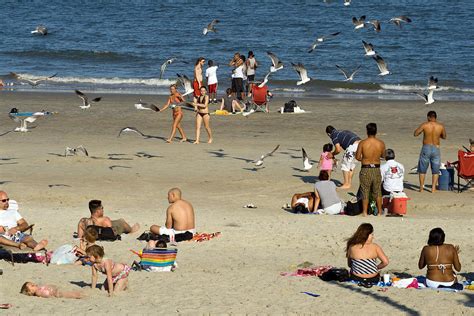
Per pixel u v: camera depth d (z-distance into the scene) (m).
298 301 22.14
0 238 26.83
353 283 24.09
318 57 105.44
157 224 31.77
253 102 63.00
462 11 147.62
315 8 153.12
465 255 28.03
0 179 40.53
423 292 23.30
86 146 49.62
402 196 34.66
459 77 91.69
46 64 98.75
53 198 36.84
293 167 44.41
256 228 31.39
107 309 21.23
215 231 30.80
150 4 159.12
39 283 23.84
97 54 104.06
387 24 134.75
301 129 56.47
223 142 51.56
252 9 152.75
